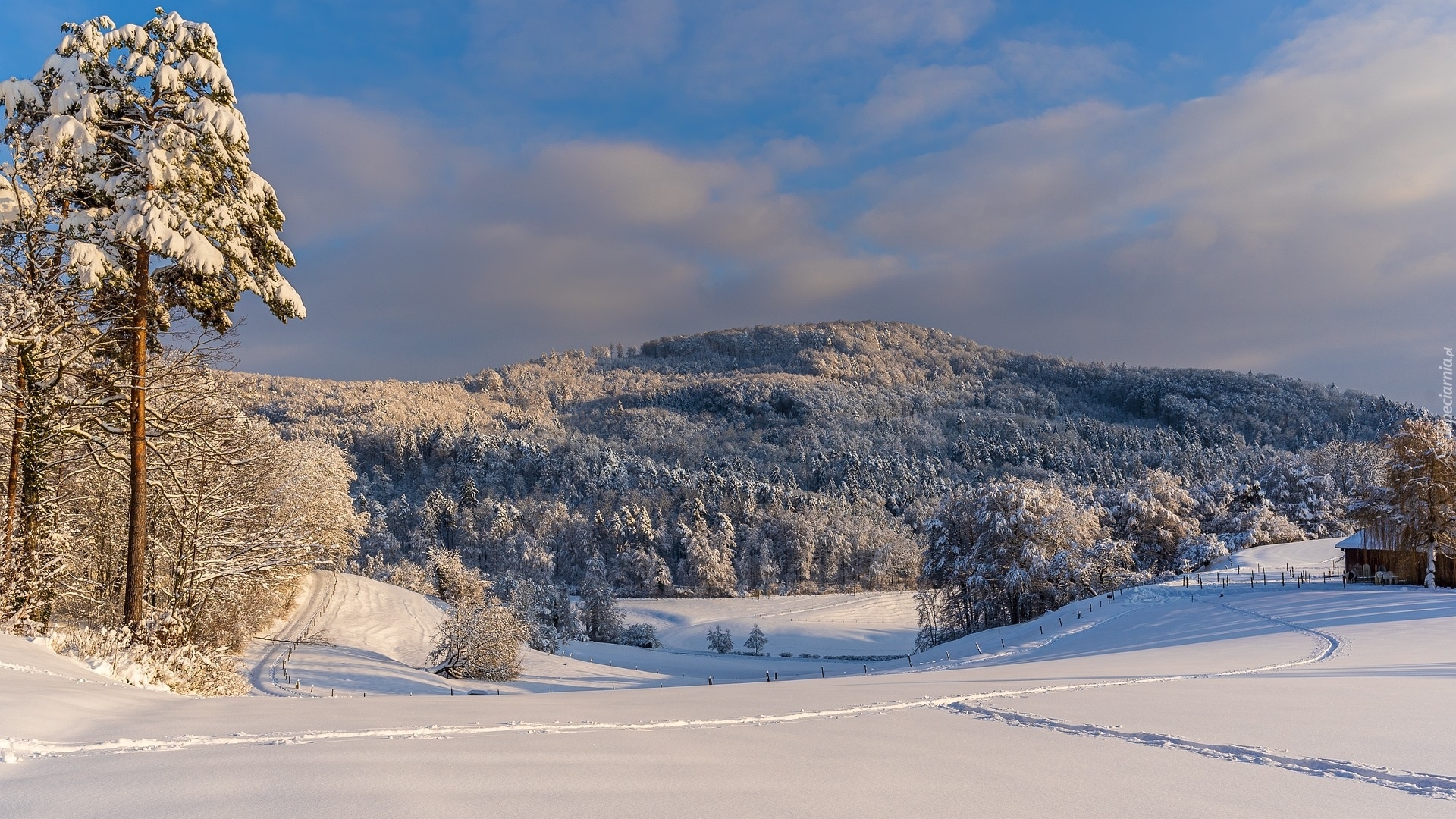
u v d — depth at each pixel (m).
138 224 15.21
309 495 39.91
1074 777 5.54
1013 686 13.29
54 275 16.84
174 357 18.44
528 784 5.00
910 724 8.59
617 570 142.25
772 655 90.00
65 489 20.48
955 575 59.31
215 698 12.32
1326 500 86.56
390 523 161.00
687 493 165.88
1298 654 18.97
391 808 4.30
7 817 4.11
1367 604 31.80
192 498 21.98
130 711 9.06
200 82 16.48
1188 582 49.88
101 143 16.31
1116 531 75.06
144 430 17.77
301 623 42.97
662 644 100.25
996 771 5.76
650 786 5.06
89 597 19.53
